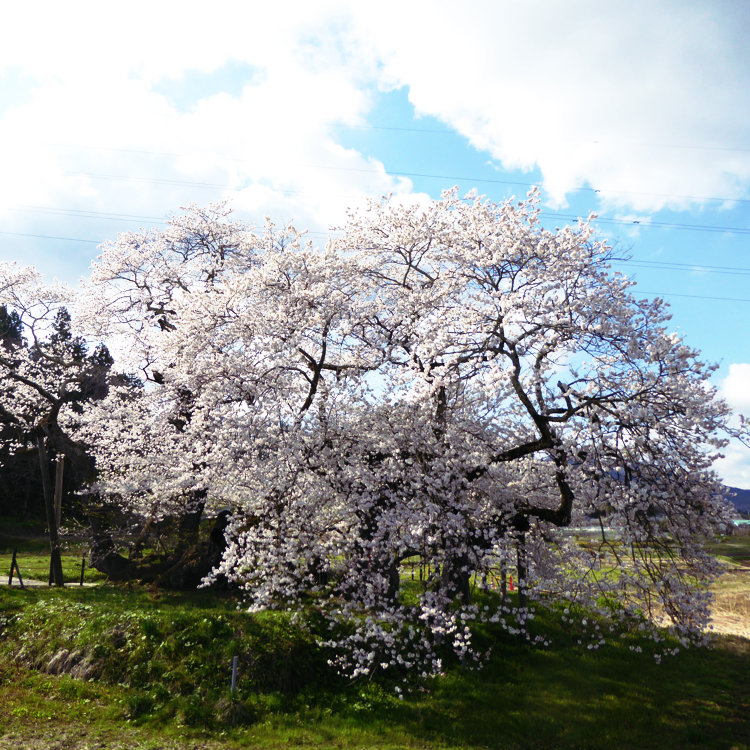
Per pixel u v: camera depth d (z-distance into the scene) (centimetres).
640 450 1251
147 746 1066
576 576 1333
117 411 2261
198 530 2223
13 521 4206
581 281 1389
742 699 1434
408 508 1295
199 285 2345
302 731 1162
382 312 1694
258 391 1443
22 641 1521
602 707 1362
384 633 1243
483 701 1339
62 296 2619
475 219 1614
